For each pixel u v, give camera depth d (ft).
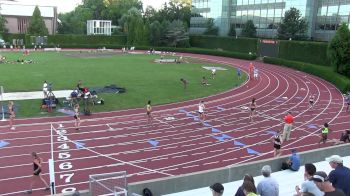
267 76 175.11
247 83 152.97
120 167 64.28
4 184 56.18
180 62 219.82
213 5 315.78
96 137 79.82
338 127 94.17
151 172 62.69
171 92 126.93
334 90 144.05
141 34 311.68
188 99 118.32
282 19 252.62
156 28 307.78
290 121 81.61
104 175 36.91
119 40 325.83
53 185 47.60
